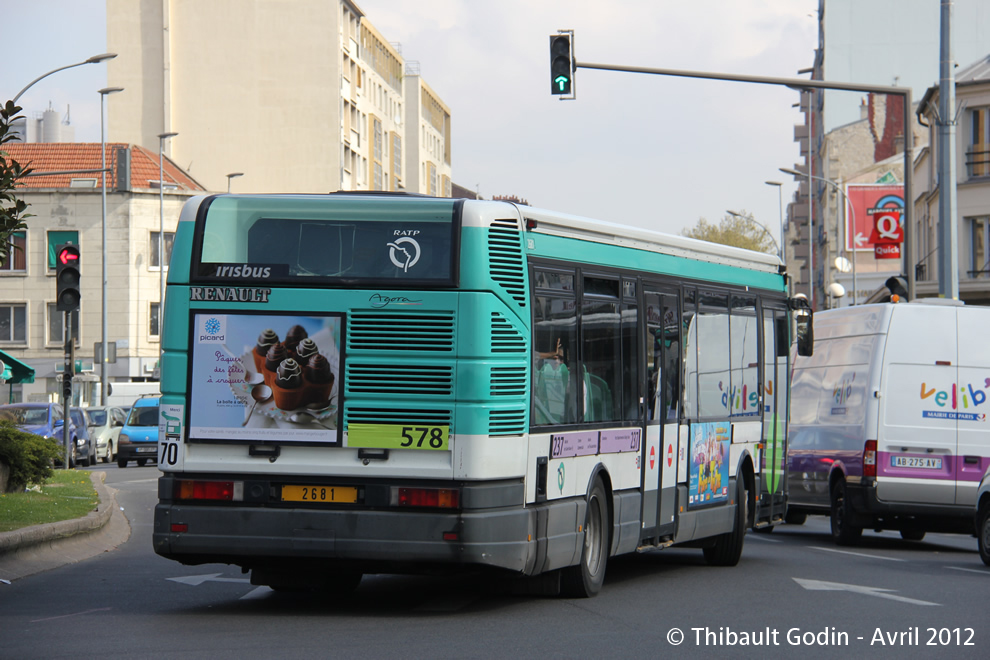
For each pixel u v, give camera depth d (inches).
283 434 406.0
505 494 403.5
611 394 475.2
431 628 380.5
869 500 766.5
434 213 407.5
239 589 483.5
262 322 410.0
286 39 3619.6
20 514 657.0
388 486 398.6
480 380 399.5
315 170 3624.5
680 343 540.4
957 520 765.3
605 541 470.0
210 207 416.8
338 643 349.7
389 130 4338.1
